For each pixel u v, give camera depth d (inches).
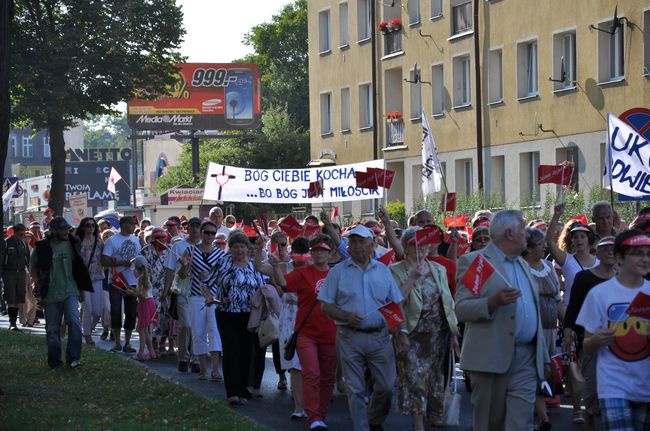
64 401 503.5
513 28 1306.6
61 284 608.7
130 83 1760.6
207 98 2706.7
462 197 1253.1
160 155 3870.6
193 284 594.6
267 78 3179.1
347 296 408.8
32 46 1715.1
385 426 470.9
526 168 1309.1
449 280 448.5
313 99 1859.0
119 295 736.3
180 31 1828.2
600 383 307.3
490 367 330.6
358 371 409.1
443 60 1470.2
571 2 1195.3
